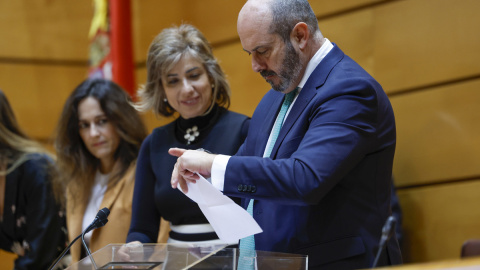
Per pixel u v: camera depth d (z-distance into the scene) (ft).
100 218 16.52
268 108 18.66
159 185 20.71
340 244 15.65
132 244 14.94
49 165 27.40
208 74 21.01
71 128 25.72
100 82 26.09
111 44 39.93
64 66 46.44
